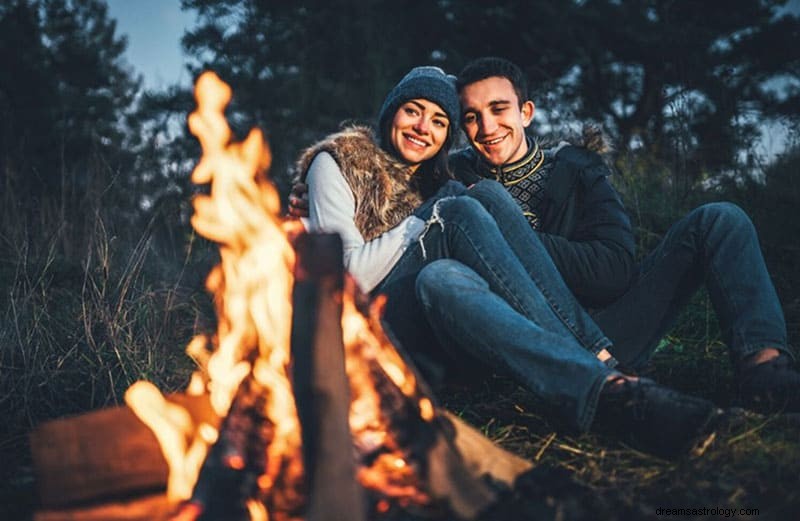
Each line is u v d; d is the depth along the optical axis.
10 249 4.55
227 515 1.81
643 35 12.48
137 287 4.00
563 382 2.23
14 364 3.18
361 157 2.93
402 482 1.92
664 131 5.80
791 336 3.42
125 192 5.27
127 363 3.19
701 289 3.88
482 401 2.83
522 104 3.22
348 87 11.66
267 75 11.93
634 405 2.16
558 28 12.34
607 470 2.17
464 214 2.61
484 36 12.86
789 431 2.25
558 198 3.08
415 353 2.68
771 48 13.38
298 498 1.88
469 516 1.84
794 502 1.90
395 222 2.92
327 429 1.75
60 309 3.77
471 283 2.45
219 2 12.41
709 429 2.13
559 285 2.61
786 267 4.19
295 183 3.07
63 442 1.96
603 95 13.42
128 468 1.99
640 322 2.90
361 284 2.72
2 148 7.35
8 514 2.15
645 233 4.59
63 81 11.70
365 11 12.45
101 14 12.45
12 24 11.67
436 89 3.00
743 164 5.39
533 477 1.93
